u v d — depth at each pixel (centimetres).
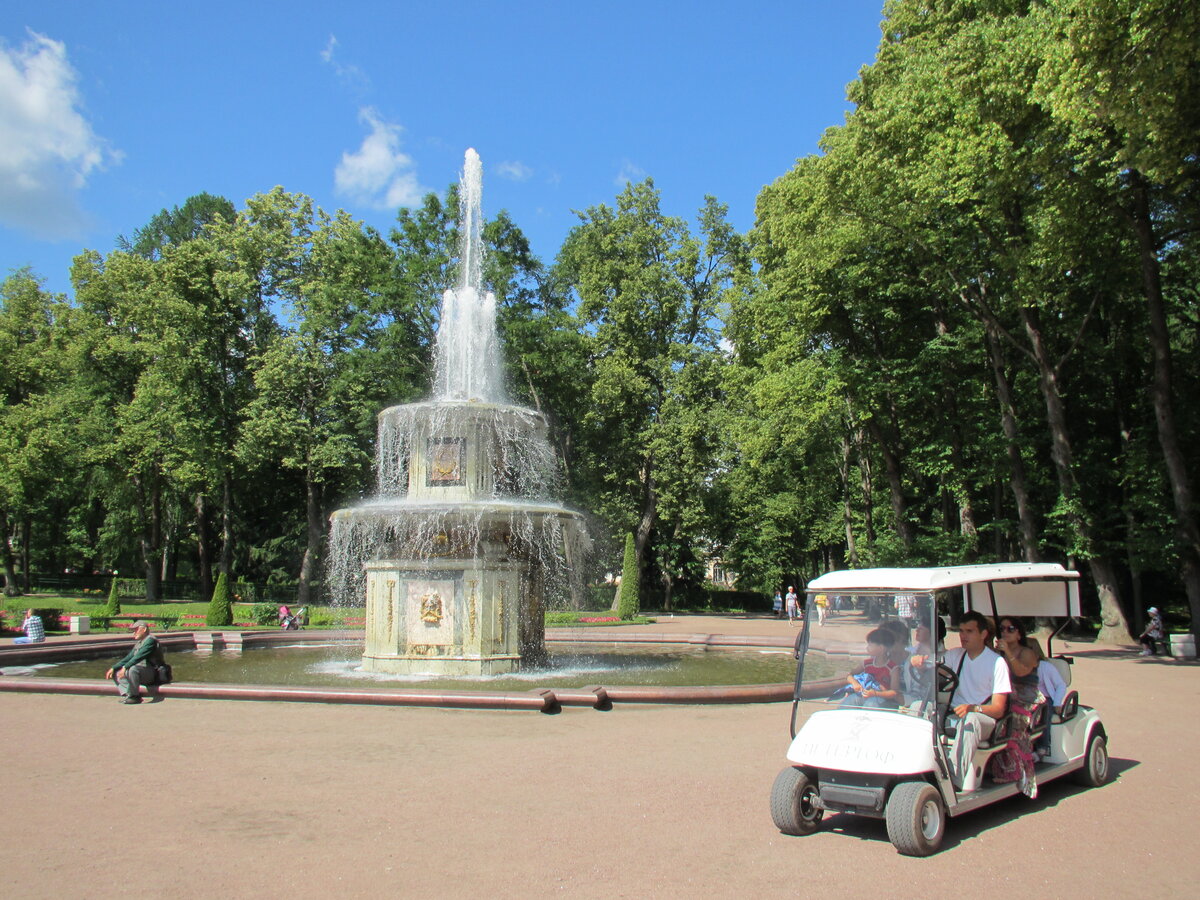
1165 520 2508
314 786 771
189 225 5372
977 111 1888
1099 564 2492
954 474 3156
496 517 1522
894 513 3534
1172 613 3659
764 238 3512
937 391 3189
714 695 1200
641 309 4319
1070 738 783
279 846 605
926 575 685
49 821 663
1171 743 1006
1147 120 1350
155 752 909
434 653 1527
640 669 1716
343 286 4147
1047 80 1517
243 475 4503
